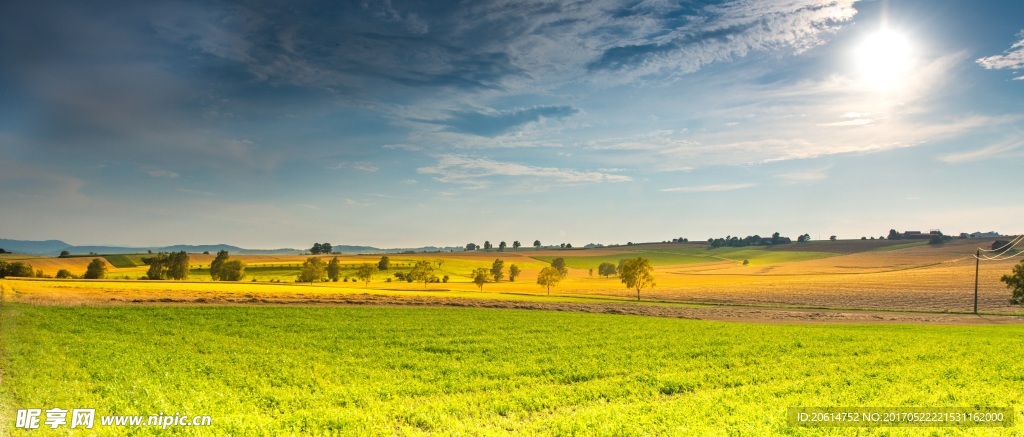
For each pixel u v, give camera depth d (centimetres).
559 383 2644
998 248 19525
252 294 6956
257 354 3144
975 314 7775
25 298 5350
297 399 2202
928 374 2845
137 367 2612
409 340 3841
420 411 2062
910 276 14175
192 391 2211
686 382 2625
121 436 1677
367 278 13025
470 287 12656
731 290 11806
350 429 1838
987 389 2447
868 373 2873
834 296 10406
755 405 2155
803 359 3288
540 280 11462
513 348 3588
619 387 2517
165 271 12412
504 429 1909
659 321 5466
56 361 2684
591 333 4406
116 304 5378
